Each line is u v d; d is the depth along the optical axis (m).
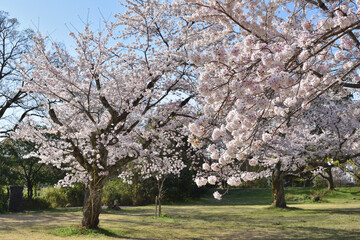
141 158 11.93
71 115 10.98
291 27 4.68
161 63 9.62
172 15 10.01
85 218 10.22
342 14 3.64
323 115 14.05
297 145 14.78
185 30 9.62
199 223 12.45
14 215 15.98
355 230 9.67
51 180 23.06
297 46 3.19
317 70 3.98
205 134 3.27
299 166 16.14
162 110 11.18
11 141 21.30
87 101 9.97
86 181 11.49
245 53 3.36
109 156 11.64
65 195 23.20
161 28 10.37
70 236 9.08
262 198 26.83
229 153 3.73
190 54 3.03
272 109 3.83
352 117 12.69
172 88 10.88
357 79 4.62
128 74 9.78
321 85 4.50
